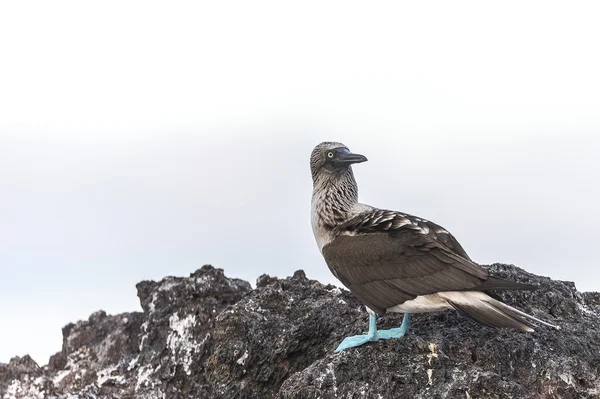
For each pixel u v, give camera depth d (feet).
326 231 53.47
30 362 65.67
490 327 49.67
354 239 50.75
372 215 51.67
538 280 54.03
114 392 60.08
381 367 46.96
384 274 48.78
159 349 60.54
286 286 58.90
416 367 46.32
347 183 54.03
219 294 60.59
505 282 45.27
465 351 47.88
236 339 54.24
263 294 57.57
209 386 57.77
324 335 54.54
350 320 54.80
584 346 48.98
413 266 47.93
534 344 48.03
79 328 68.13
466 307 46.21
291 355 54.34
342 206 53.47
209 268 61.52
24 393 63.72
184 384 58.85
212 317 59.72
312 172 55.31
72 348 67.36
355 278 49.80
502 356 47.50
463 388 44.45
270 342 54.29
